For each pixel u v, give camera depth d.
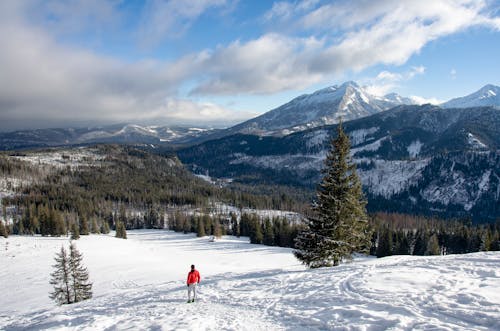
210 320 14.24
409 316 12.16
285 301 16.67
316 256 29.08
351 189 29.00
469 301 12.95
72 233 102.75
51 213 111.75
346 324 12.11
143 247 98.44
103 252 80.88
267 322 13.63
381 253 88.00
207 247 105.00
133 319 15.62
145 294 25.56
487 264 18.72
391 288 15.70
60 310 24.80
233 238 129.75
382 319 12.00
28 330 18.11
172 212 185.00
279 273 26.30
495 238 85.12
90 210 173.75
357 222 29.70
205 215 148.12
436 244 86.31
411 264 21.08
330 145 30.14
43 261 67.38
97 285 46.44
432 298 13.62
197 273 19.81
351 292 16.09
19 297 44.12
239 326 13.20
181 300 20.39
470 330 10.64
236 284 23.36
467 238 96.38
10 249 81.31
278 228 113.00
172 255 85.56
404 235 99.81
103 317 16.44
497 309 11.84
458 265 19.12
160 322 14.37
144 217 172.12
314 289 17.98
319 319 13.04
